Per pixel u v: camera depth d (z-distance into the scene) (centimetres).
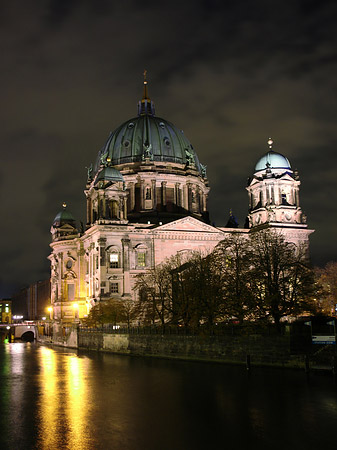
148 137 16262
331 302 11938
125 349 10456
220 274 9094
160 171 15838
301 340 7031
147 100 18125
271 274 8831
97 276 13588
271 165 14838
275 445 3503
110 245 13562
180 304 9600
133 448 3478
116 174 14088
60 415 4512
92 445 3566
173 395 5275
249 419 4169
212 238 14388
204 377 6362
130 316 11975
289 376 6156
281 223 14312
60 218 18162
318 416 4216
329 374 6234
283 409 4472
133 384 6097
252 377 6172
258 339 7331
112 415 4450
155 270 12219
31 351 12556
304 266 8806
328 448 3441
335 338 6819
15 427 4112
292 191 14738
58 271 16650
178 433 3816
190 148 17062
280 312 8106
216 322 9075
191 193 16200
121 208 13900
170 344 9012
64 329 14938
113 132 17238
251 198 15288
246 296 8131
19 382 6625
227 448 3456
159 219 15338
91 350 12100
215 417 4266
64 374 7312
